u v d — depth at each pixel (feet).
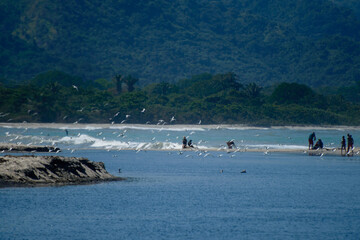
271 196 487.61
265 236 336.49
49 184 502.79
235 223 371.35
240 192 509.35
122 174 636.89
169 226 360.07
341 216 398.21
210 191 511.81
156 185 544.62
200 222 373.61
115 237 329.31
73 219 375.66
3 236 329.52
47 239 322.75
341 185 568.00
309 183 583.17
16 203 422.41
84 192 479.82
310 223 373.61
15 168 496.23
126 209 414.41
